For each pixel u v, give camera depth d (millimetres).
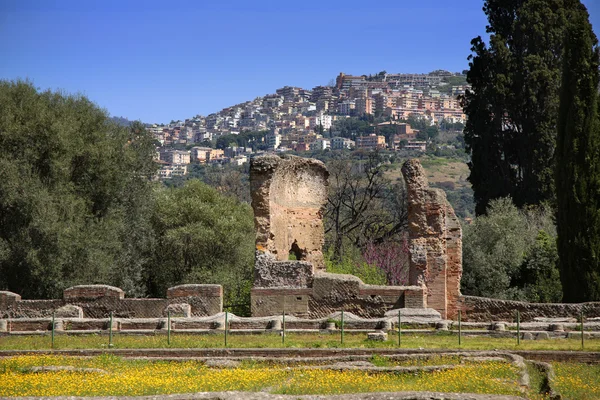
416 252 43219
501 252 57250
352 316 39188
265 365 29078
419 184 43625
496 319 41844
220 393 19672
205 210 62656
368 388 23500
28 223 54312
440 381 24438
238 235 62062
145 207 65000
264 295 43219
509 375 25344
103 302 42938
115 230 58312
